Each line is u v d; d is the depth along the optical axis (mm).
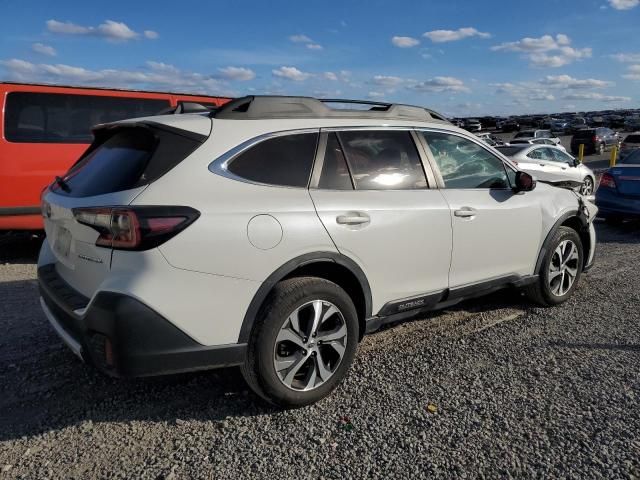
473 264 4043
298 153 3211
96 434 2889
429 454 2711
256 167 3029
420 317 4723
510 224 4285
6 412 3092
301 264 3023
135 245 2580
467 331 4379
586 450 2738
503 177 4438
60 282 3121
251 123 3135
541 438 2844
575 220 5129
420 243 3609
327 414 3086
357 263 3281
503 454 2709
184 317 2684
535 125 67812
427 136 3922
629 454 2703
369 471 2580
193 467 2607
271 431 2918
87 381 3479
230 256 2777
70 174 3416
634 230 9391
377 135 3623
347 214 3225
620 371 3619
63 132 6727
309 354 3094
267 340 2918
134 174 2777
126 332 2568
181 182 2764
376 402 3219
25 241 7980
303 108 3383
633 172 9148
